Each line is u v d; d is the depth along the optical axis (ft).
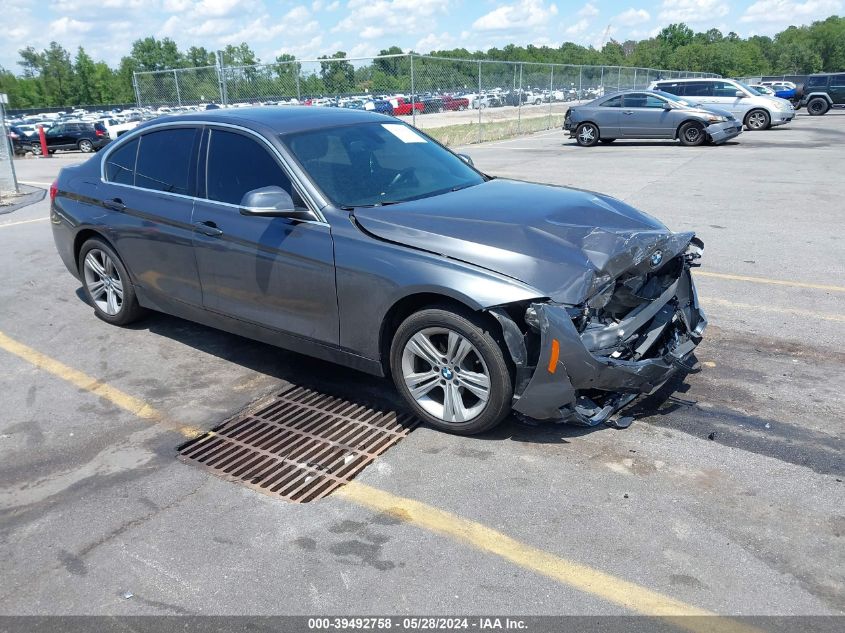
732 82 77.20
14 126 96.17
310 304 13.50
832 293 19.51
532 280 11.12
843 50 412.16
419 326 12.15
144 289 17.24
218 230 14.65
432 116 69.21
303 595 8.82
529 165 50.31
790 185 37.52
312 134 14.71
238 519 10.44
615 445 11.93
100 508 10.84
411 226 12.42
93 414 14.03
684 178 41.24
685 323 13.71
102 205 17.51
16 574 9.46
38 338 18.33
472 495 10.73
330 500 10.80
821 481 10.70
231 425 13.41
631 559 9.18
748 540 9.45
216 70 66.64
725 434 12.16
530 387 11.31
